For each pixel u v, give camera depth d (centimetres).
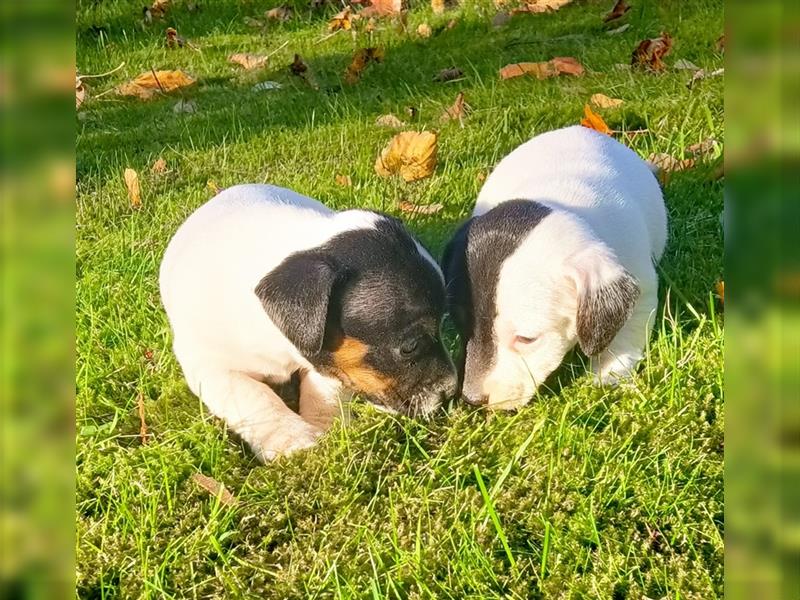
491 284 85
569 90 137
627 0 171
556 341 85
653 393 83
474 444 81
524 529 74
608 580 69
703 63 139
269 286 81
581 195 92
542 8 179
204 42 199
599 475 77
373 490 79
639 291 84
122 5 230
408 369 83
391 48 175
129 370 93
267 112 150
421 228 110
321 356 84
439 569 72
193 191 125
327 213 95
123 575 74
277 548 75
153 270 107
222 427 85
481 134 129
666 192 110
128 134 148
